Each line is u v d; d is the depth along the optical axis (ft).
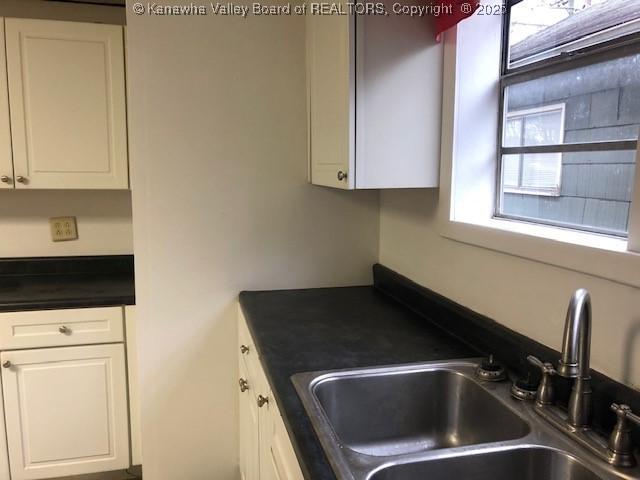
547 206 4.50
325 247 7.23
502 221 4.97
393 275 6.76
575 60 4.10
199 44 6.53
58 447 7.62
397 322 5.74
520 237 4.17
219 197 6.81
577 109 4.11
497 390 3.98
